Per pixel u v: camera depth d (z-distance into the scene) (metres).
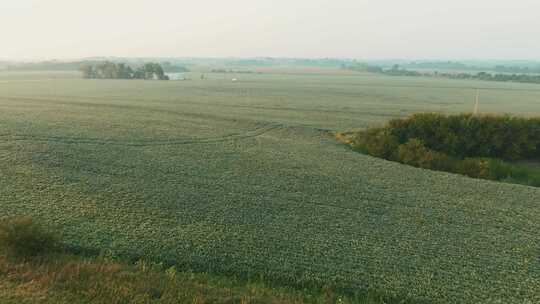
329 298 14.33
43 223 19.16
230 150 37.78
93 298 13.16
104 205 22.05
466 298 14.61
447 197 26.02
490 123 38.56
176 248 17.38
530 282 15.83
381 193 26.39
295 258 17.02
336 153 38.12
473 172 33.44
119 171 29.00
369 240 19.16
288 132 49.56
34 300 12.80
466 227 21.23
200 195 24.61
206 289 14.26
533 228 21.36
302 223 20.91
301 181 28.44
